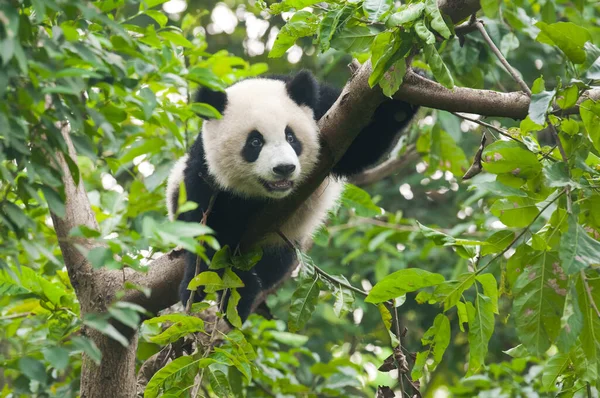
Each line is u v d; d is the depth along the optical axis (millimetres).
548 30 6992
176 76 7285
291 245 9922
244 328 12078
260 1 8477
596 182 7109
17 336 12219
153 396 8094
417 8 7043
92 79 6406
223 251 8938
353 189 12453
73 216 9727
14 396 9492
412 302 19766
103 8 7297
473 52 12648
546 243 6801
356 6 7734
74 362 11555
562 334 6219
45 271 11398
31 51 5676
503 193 7191
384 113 10195
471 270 7984
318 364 12219
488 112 8516
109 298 9711
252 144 10664
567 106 7121
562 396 7992
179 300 10430
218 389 8141
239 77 13727
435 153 13562
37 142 5879
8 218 5965
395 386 16453
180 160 12773
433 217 19828
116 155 10633
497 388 12398
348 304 9250
